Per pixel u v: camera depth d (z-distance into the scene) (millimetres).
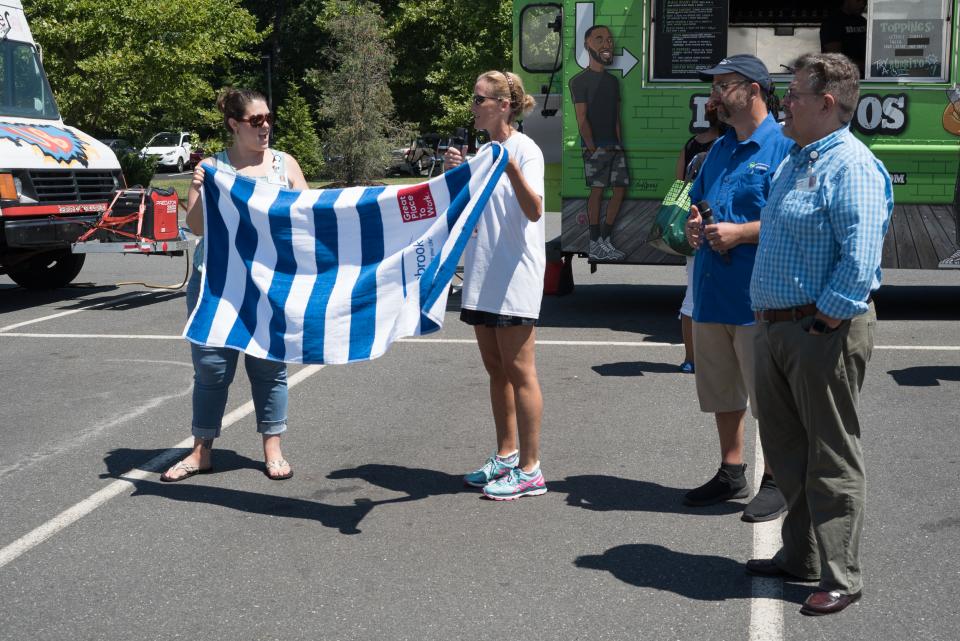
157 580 4098
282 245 4953
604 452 5711
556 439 5973
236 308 5020
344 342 4871
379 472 5422
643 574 4090
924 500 4859
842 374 3607
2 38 11812
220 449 5891
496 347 5020
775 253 3686
